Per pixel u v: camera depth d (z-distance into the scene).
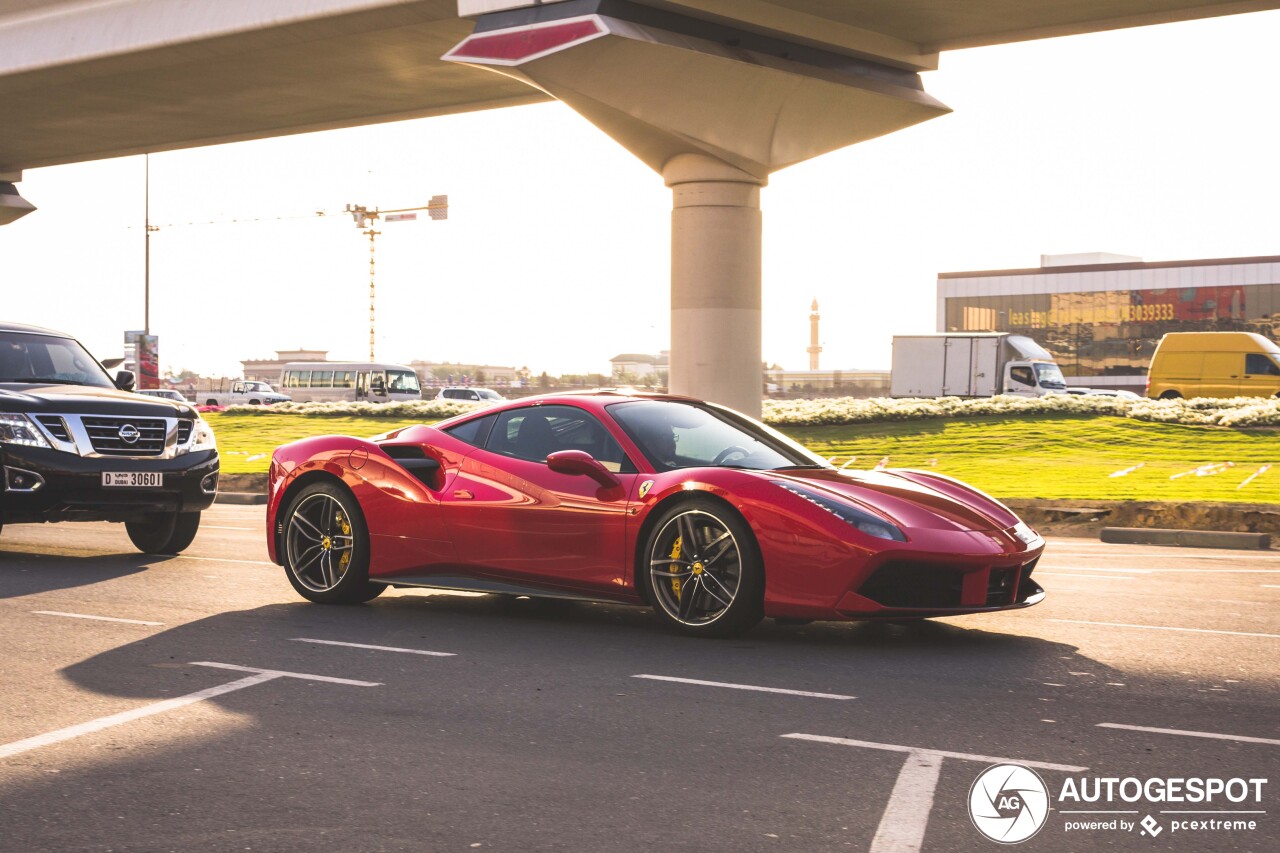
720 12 17.02
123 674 5.38
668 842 3.30
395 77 21.88
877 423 23.98
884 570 5.76
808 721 4.57
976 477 16.27
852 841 3.31
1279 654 5.92
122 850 3.25
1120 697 4.97
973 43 19.80
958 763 4.03
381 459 7.21
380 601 7.54
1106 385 65.12
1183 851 3.26
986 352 38.50
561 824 3.44
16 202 32.22
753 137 18.69
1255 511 12.09
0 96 23.84
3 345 9.84
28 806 3.60
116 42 20.78
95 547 10.27
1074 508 13.12
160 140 28.22
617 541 6.36
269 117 25.53
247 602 7.46
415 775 3.90
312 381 61.06
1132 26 18.53
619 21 16.23
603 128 18.22
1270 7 17.39
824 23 18.39
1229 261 61.66
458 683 5.21
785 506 5.92
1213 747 4.22
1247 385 34.50
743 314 19.11
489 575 6.79
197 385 102.94
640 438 6.59
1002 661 5.71
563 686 5.16
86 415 8.88
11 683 5.20
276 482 7.58
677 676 5.35
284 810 3.56
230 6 19.33
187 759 4.07
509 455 6.87
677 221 19.12
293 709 4.76
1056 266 67.38
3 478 8.64
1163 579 8.85
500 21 16.89
